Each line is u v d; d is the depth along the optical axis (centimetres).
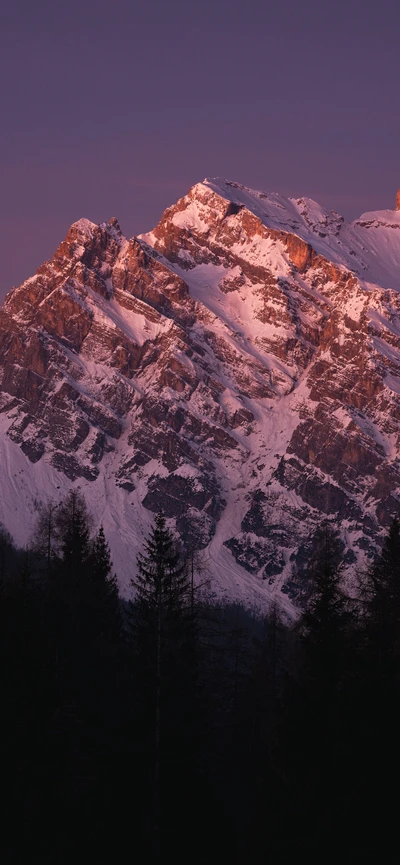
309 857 8081
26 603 10062
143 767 9731
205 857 9656
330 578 9131
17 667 9588
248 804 11731
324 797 8156
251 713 13550
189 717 9988
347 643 8819
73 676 11856
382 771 8044
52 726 9512
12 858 8944
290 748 8488
